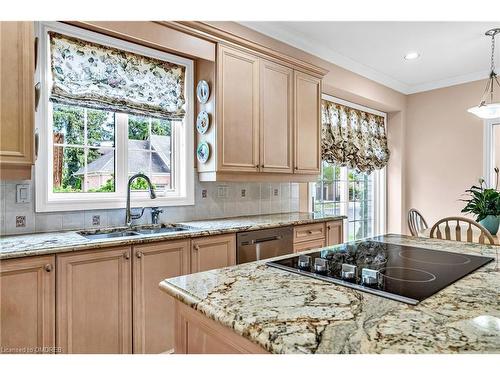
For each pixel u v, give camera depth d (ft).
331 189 13.96
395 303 2.77
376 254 4.60
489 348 2.04
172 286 3.26
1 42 5.48
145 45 8.12
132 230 7.80
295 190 12.31
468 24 9.71
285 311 2.63
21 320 5.02
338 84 12.36
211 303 2.81
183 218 9.09
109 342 5.91
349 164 13.91
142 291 6.31
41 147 6.77
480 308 2.66
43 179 6.81
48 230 6.88
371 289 3.10
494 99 13.35
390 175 16.29
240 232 7.99
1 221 6.34
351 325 2.37
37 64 6.64
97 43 7.41
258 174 9.64
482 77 13.65
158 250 6.54
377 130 15.74
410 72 13.78
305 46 11.02
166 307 6.64
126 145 8.23
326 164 13.75
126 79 7.90
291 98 10.33
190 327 3.16
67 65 7.04
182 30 8.00
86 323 5.65
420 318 2.47
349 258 4.36
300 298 2.90
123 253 6.07
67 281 5.44
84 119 7.64
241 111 9.04
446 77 14.44
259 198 11.07
